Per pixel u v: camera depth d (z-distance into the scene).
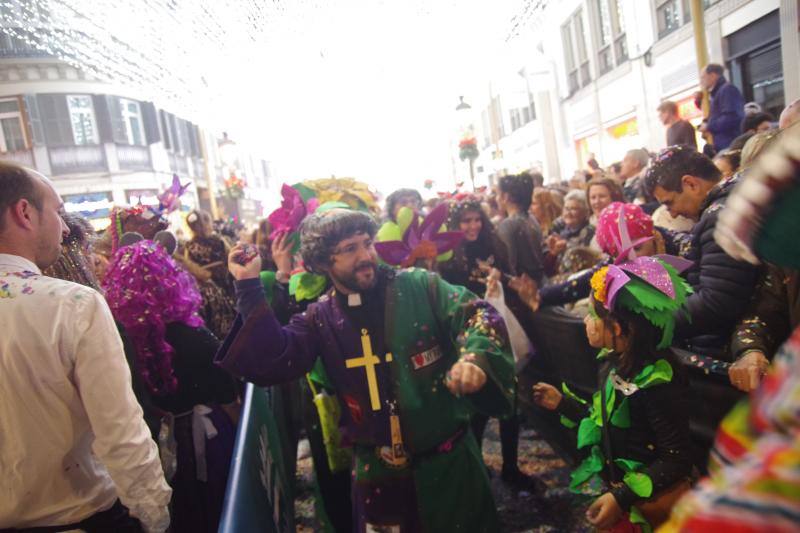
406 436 2.02
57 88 19.78
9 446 1.39
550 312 2.97
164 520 1.53
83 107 20.44
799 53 7.92
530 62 17.06
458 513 2.07
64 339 1.42
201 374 2.36
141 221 3.33
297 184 2.91
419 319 2.04
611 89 15.02
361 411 2.06
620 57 14.25
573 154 18.53
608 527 1.74
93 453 1.55
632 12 13.02
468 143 11.72
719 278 1.89
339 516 2.86
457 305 2.02
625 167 5.71
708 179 2.29
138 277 2.24
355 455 2.18
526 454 3.65
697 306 1.94
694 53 10.81
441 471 2.05
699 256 2.12
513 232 3.61
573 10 16.34
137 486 1.48
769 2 8.37
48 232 1.55
